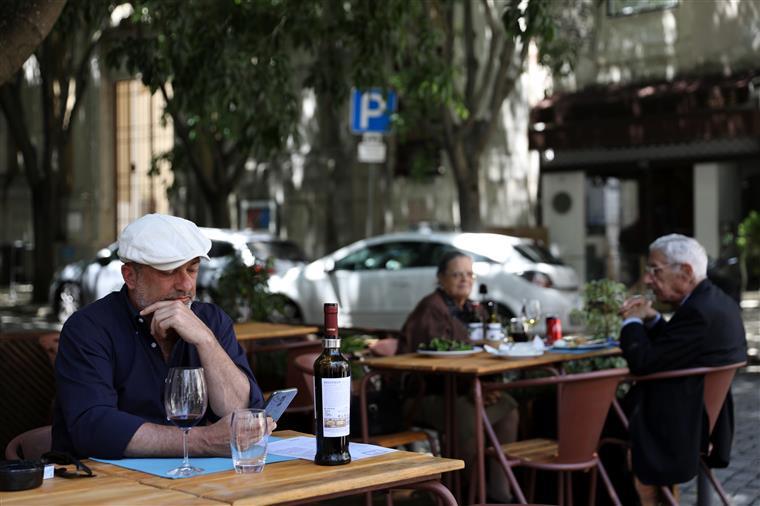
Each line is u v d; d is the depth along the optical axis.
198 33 11.41
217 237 19.69
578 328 14.87
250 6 12.05
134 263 4.45
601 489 7.38
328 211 28.89
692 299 6.64
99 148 33.78
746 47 22.77
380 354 8.51
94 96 33.78
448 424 7.45
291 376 8.33
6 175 37.25
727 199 24.19
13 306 26.20
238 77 11.23
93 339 4.42
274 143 11.98
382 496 7.96
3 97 25.98
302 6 12.34
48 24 6.62
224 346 4.71
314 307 18.34
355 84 13.13
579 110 23.45
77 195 34.28
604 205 24.75
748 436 10.60
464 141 18.75
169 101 12.45
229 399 4.42
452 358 7.33
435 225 25.88
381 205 27.41
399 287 17.52
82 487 3.56
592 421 6.41
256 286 12.12
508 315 16.31
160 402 4.47
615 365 8.18
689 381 6.49
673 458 6.44
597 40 24.06
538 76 24.69
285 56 11.91
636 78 23.73
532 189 25.34
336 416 3.81
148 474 3.79
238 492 3.40
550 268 16.44
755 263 24.38
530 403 7.99
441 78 15.06
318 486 3.48
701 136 22.12
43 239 26.52
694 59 23.22
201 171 23.97
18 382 7.41
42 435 4.86
